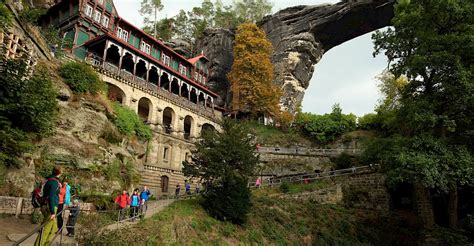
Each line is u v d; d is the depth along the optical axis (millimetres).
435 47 20422
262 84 48812
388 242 24688
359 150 37719
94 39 33281
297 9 62156
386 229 25938
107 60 36375
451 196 24594
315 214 26047
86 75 23562
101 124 22625
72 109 20719
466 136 21656
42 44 21047
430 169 18750
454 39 19734
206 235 18391
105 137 23047
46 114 16156
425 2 21469
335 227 25016
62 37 36531
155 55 42125
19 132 14203
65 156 18297
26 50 17906
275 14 63906
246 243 19594
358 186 30062
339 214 27000
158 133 33719
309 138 43531
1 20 15047
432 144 20094
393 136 26141
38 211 12914
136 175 25031
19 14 17891
